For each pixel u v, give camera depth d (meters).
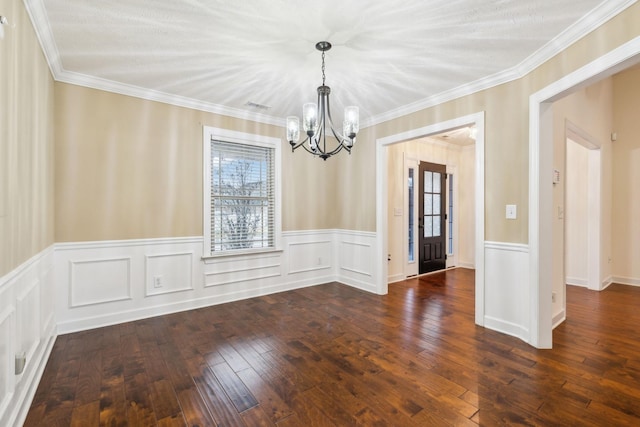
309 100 3.51
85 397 1.86
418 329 2.90
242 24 2.09
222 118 3.72
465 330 2.88
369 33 2.20
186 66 2.70
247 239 3.99
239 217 3.94
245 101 3.54
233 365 2.24
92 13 1.96
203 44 2.34
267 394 1.89
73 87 2.84
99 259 2.97
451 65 2.65
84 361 2.29
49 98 2.53
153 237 3.27
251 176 4.04
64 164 2.79
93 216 2.94
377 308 3.52
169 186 3.36
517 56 2.49
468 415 1.69
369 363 2.27
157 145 3.29
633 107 4.55
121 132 3.08
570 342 2.61
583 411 1.72
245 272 3.94
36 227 2.09
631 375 2.08
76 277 2.86
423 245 5.34
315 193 4.61
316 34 2.21
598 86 4.14
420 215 5.29
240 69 2.76
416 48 2.38
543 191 2.50
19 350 1.67
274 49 2.42
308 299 3.87
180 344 2.59
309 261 4.56
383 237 4.11
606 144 4.46
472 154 5.89
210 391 1.92
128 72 2.81
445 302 3.74
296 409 1.75
